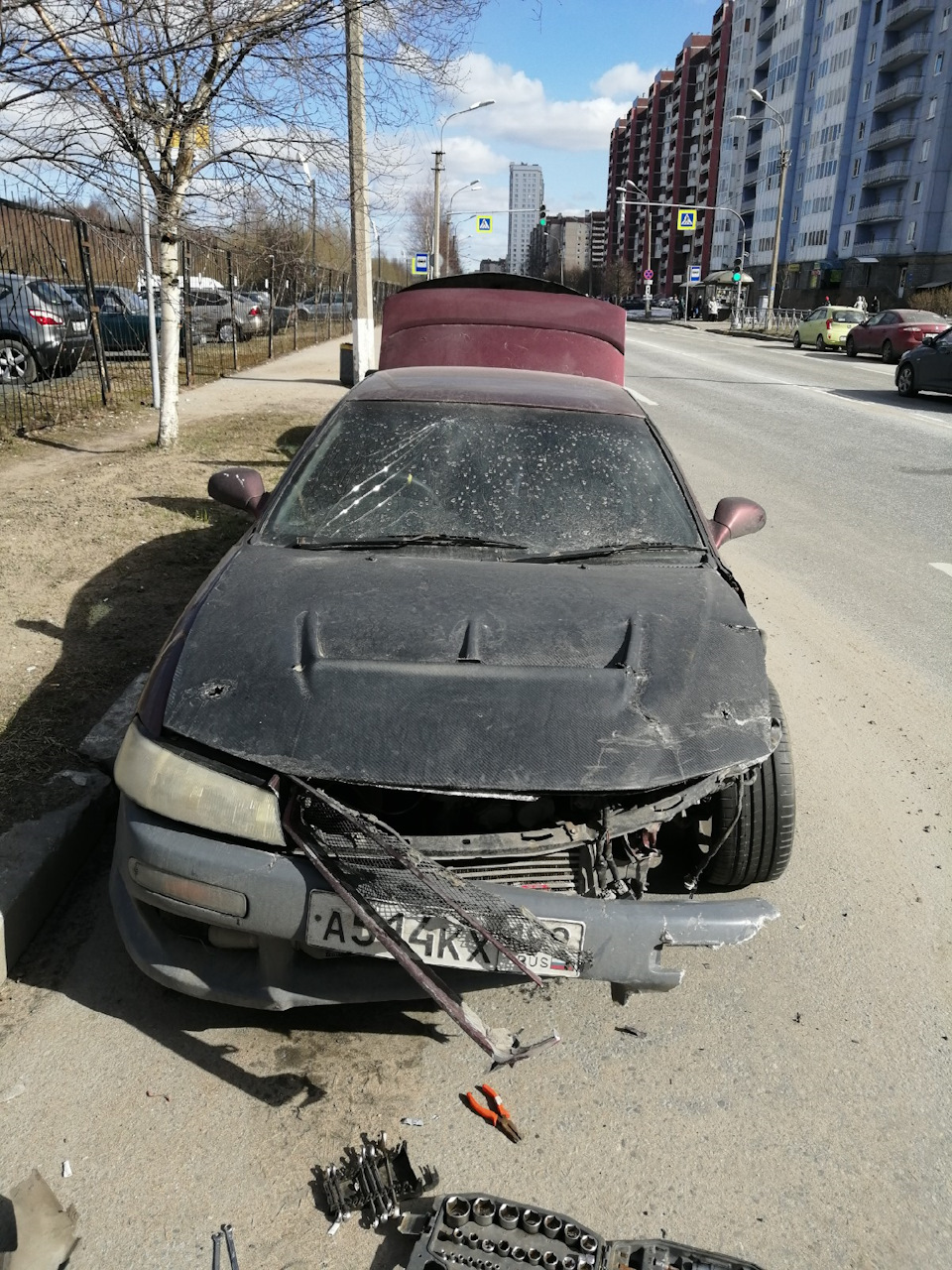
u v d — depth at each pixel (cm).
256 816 239
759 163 9288
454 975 255
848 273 7331
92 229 761
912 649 570
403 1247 212
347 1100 251
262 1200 223
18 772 365
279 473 927
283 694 257
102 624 517
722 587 324
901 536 830
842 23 7275
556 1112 248
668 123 13062
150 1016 277
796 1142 240
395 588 301
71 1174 227
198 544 670
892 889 340
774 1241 215
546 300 673
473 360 673
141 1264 207
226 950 257
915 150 6494
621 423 396
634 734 250
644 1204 223
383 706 251
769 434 1352
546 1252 205
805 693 504
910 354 1741
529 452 373
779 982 295
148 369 1798
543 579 313
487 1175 230
